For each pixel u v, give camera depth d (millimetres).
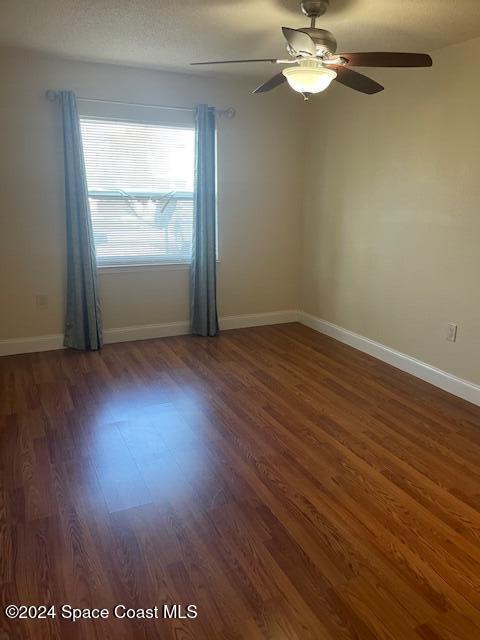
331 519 2123
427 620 1630
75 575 1800
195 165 4332
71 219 3982
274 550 1936
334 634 1574
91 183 4109
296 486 2355
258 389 3484
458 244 3273
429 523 2107
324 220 4668
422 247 3566
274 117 4621
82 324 4191
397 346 3924
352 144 4160
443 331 3469
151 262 4484
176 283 4613
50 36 3186
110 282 4348
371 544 1978
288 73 2367
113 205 4223
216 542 1976
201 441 2768
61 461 2547
